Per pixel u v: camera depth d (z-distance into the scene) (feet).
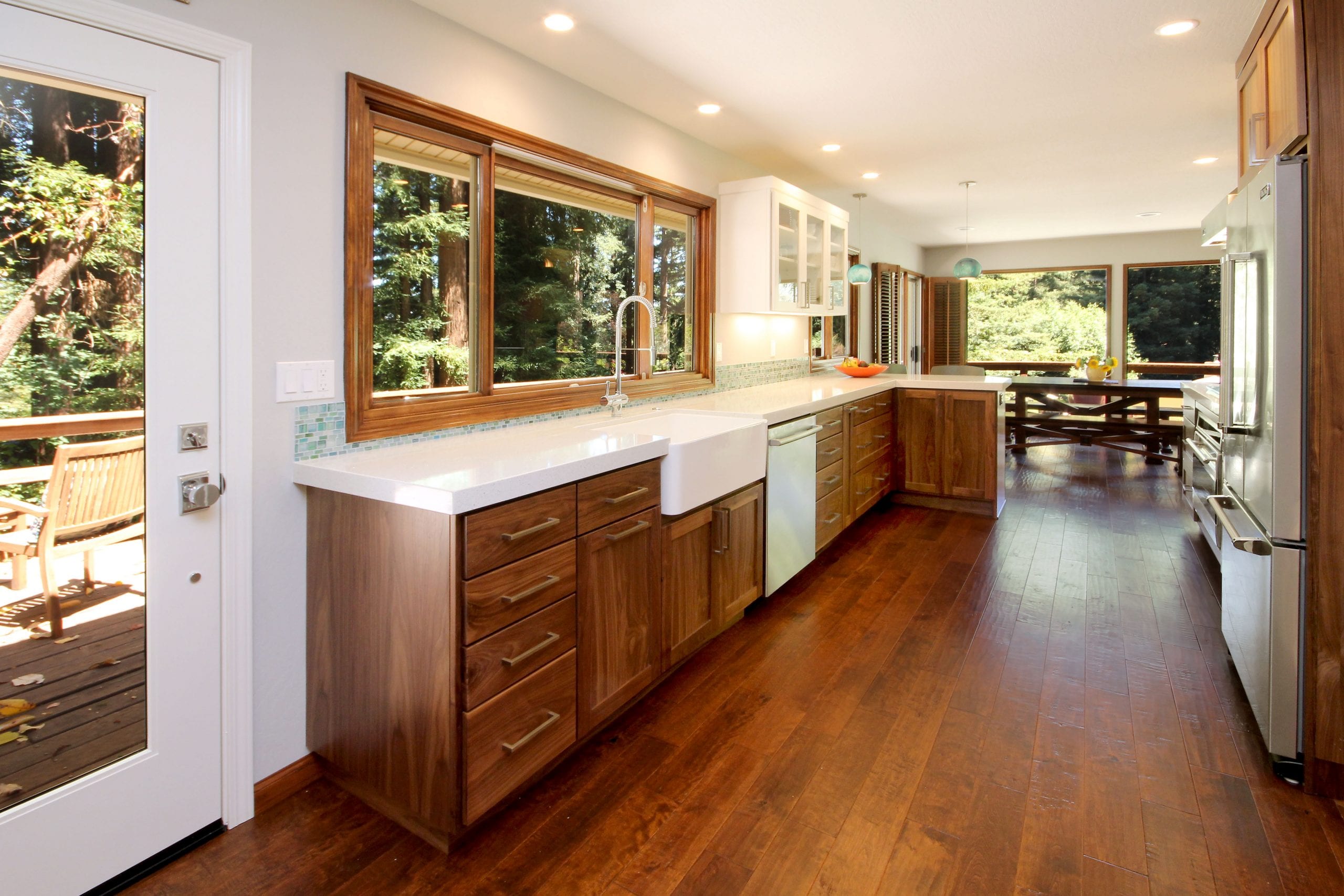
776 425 10.39
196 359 5.46
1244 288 7.14
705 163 12.99
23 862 4.70
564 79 9.46
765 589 10.25
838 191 18.30
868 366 17.80
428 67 7.45
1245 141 9.37
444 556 5.26
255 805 6.05
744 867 5.33
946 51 9.28
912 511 16.34
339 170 6.55
